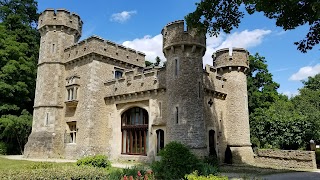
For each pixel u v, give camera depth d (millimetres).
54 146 22062
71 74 23406
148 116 19500
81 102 21906
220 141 20125
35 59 30719
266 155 19594
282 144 22078
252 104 29359
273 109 24703
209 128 19109
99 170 9055
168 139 17016
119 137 21312
